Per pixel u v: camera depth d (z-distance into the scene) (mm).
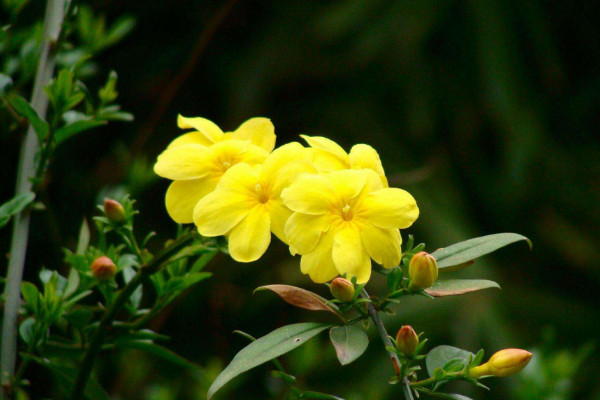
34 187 998
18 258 987
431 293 937
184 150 953
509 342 1624
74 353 987
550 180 1902
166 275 1015
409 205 937
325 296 1781
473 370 932
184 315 1767
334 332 928
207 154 954
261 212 940
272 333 927
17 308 979
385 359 1595
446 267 951
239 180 943
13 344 974
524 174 1755
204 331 1773
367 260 931
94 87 1813
